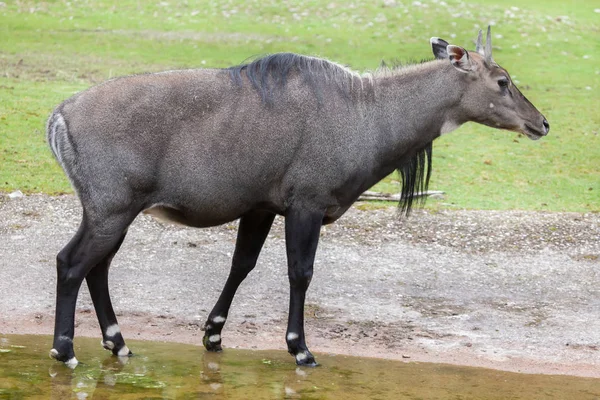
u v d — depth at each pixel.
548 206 39.81
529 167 45.22
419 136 23.89
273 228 35.00
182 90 21.84
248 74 22.42
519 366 23.86
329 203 23.02
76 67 58.09
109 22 73.50
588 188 42.59
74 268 21.75
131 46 65.69
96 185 21.30
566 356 24.67
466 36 71.69
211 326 24.12
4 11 74.81
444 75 23.75
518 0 85.94
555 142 49.12
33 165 40.94
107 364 22.88
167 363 23.16
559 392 21.97
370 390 21.61
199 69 22.47
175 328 25.92
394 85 23.58
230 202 22.41
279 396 20.98
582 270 32.12
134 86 21.67
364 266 31.58
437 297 29.14
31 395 20.50
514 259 32.94
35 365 22.50
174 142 21.62
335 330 25.98
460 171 44.06
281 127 22.23
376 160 23.47
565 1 87.38
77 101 21.58
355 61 62.72
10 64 57.69
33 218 34.56
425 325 26.67
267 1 79.31
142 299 27.92
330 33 71.62
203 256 31.88
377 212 37.31
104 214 21.42
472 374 23.09
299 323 23.23
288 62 22.72
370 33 71.94
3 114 46.38
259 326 26.23
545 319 27.45
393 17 75.81
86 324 25.89
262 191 22.58
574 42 73.06
